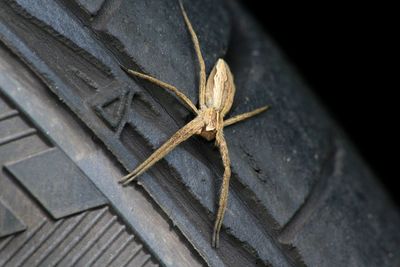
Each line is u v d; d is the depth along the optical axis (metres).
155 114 0.21
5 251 0.20
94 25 0.21
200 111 0.22
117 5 0.21
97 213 0.20
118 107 0.21
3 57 0.20
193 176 0.21
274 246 0.22
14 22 0.20
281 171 0.22
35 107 0.20
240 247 0.21
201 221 0.21
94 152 0.20
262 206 0.22
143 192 0.21
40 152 0.20
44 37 0.21
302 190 0.22
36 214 0.20
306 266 0.22
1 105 0.20
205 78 0.22
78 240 0.20
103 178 0.20
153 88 0.21
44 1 0.21
